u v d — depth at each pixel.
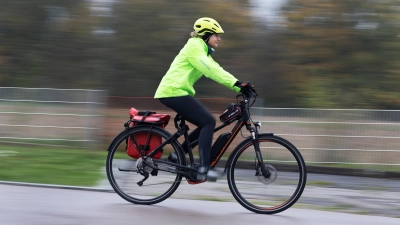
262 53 18.34
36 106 9.46
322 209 5.62
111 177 5.54
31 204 5.26
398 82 18.61
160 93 5.19
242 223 4.83
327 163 8.23
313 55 18.72
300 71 18.61
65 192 5.86
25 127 9.49
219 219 4.95
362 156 8.15
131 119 5.60
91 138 9.27
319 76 18.53
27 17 18.86
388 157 8.07
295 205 5.77
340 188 6.91
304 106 18.33
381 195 6.49
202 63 4.98
